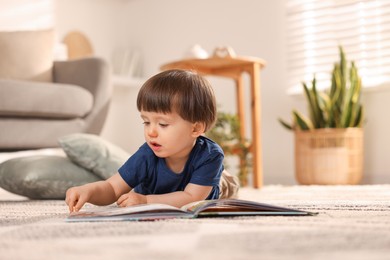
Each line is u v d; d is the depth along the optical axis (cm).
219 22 378
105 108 292
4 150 265
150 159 131
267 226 92
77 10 403
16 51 299
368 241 74
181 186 133
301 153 301
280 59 348
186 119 119
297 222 97
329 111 294
